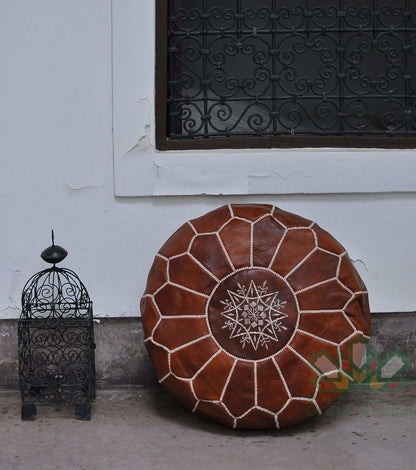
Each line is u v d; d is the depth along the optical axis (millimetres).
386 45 4555
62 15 4387
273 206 4145
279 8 4586
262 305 3867
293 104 4844
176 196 4473
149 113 4414
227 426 3971
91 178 4465
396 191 4480
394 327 4602
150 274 4090
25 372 4172
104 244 4500
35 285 4258
